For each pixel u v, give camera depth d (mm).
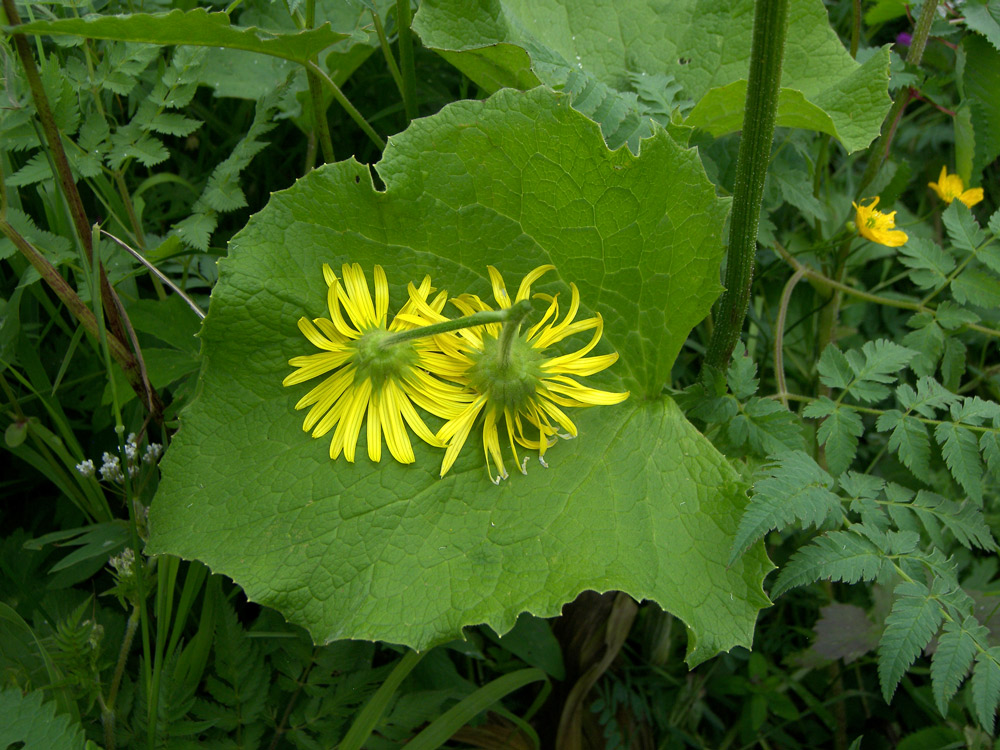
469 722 360
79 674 293
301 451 297
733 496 295
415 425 295
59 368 368
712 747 417
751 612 285
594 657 382
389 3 412
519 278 310
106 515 339
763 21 273
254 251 294
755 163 297
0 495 363
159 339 364
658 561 287
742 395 330
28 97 312
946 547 411
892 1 436
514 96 291
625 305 312
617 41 401
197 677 314
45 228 380
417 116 405
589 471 302
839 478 328
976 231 388
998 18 405
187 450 294
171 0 400
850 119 366
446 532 292
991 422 343
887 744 412
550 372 299
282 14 415
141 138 340
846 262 474
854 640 385
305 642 319
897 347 347
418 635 277
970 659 298
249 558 286
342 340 296
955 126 441
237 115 423
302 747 313
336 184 293
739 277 317
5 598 332
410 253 303
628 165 293
